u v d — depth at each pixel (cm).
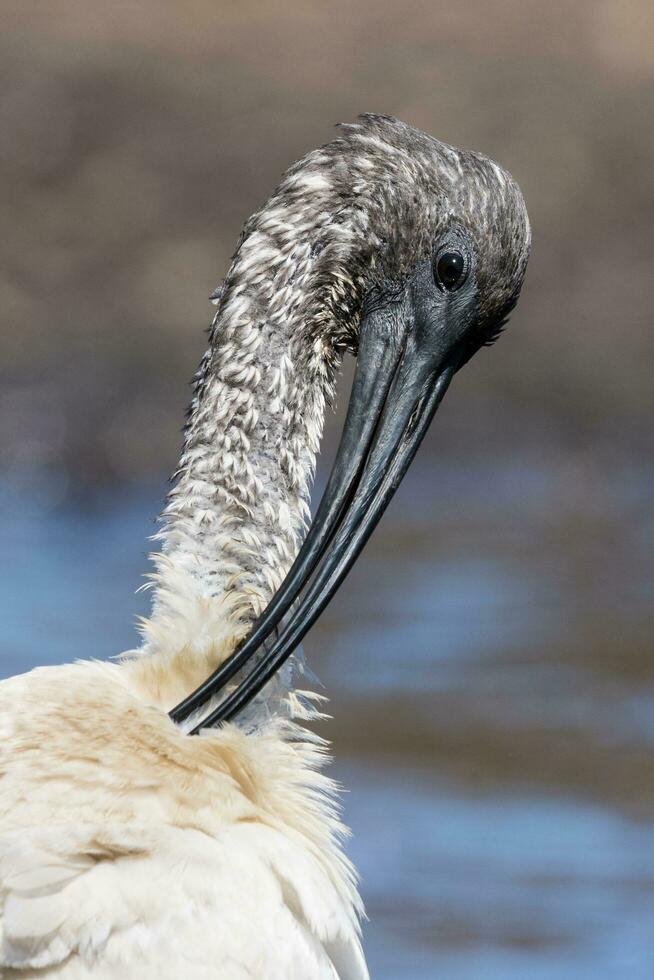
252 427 647
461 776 1320
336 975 564
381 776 1326
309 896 558
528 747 1374
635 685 1484
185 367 2347
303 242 659
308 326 662
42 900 516
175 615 623
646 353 2402
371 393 673
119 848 531
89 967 514
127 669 605
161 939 521
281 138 2605
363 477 669
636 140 2619
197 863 536
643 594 1719
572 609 1670
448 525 1997
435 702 1455
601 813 1264
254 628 619
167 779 554
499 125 2639
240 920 534
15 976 511
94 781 546
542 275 2500
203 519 640
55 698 570
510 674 1511
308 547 648
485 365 2372
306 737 641
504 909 1127
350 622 1642
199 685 610
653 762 1345
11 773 545
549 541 1928
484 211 674
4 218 2486
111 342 2373
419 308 675
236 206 2544
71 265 2458
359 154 668
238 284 652
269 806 587
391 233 668
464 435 2286
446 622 1639
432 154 675
